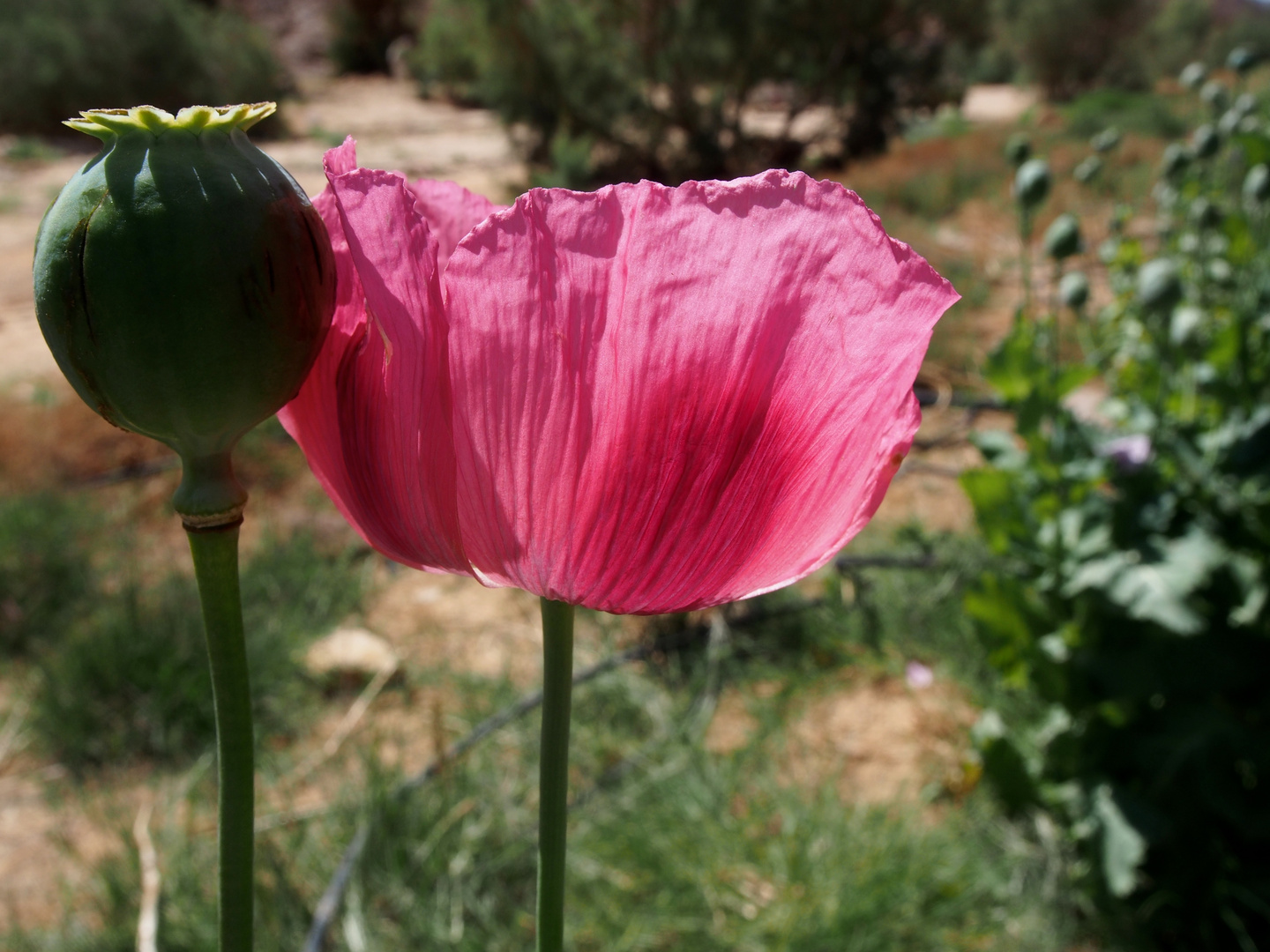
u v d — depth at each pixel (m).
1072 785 0.59
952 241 2.21
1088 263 1.76
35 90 4.08
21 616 0.90
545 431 0.13
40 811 0.72
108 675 0.78
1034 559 0.57
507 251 0.13
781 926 0.53
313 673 0.83
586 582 0.14
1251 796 0.52
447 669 0.84
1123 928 0.56
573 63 3.20
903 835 0.59
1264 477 0.51
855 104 3.54
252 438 1.24
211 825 0.65
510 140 3.45
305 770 0.72
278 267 0.13
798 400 0.13
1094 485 0.56
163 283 0.12
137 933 0.55
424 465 0.14
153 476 1.24
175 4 4.58
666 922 0.55
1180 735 0.53
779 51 3.31
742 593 0.14
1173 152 0.73
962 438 1.27
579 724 0.73
